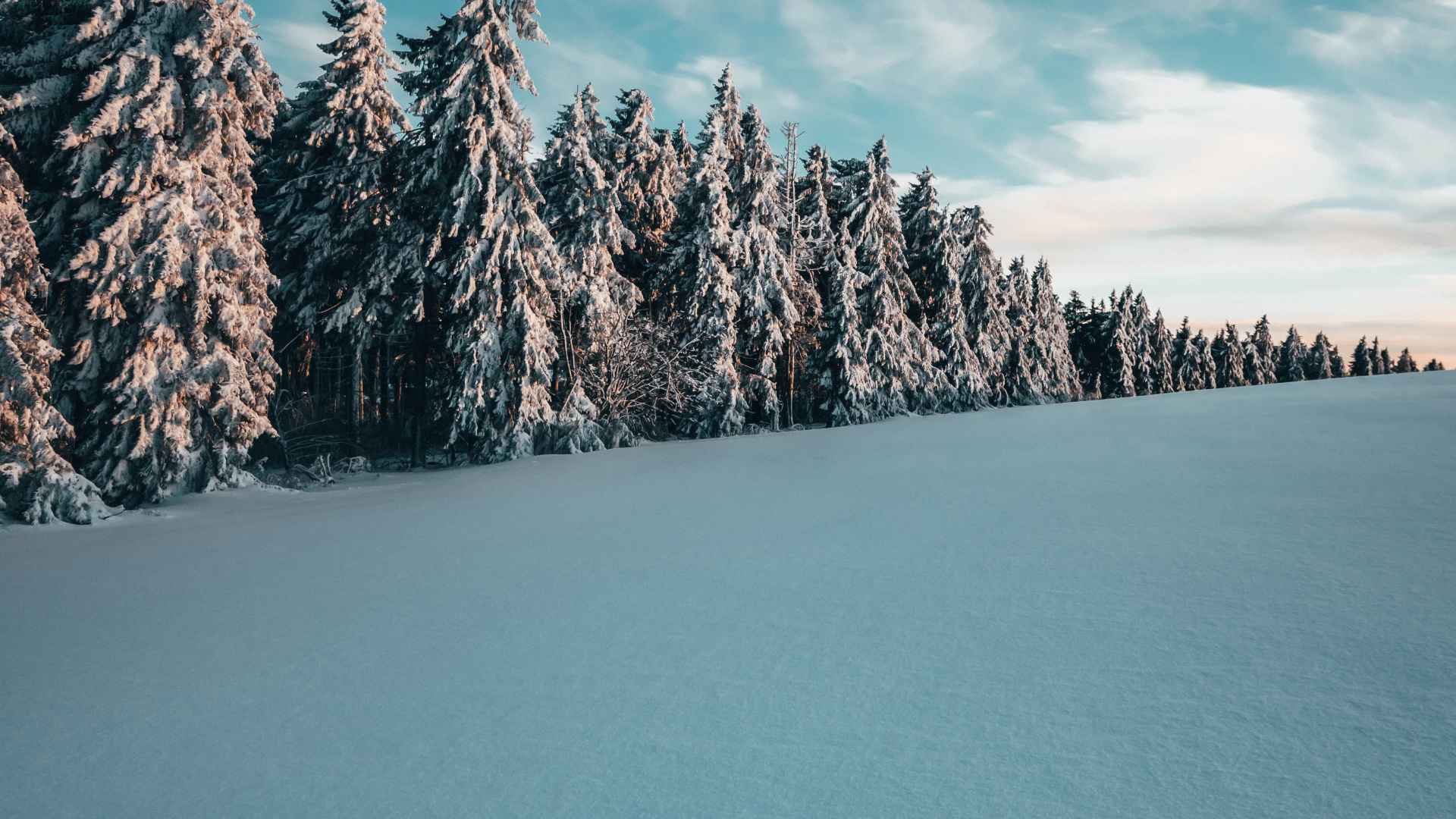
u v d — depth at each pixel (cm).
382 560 789
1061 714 325
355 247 2588
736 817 270
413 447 2436
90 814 308
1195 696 330
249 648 516
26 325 1421
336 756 343
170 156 1648
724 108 3606
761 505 963
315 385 3209
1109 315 7550
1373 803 244
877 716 340
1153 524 671
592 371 2772
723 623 488
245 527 1171
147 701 430
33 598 731
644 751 325
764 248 3375
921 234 4512
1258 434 1408
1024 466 1159
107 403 1653
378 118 2530
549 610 547
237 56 1720
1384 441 1166
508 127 2289
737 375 3222
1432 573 471
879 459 1459
